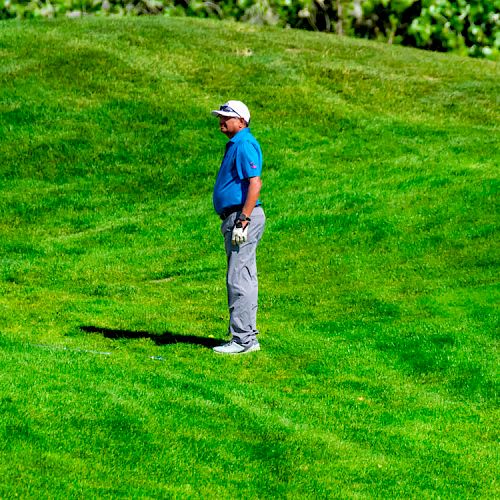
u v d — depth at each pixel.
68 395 19.97
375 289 33.75
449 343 26.86
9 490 15.65
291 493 17.17
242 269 25.19
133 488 16.45
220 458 18.28
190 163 52.53
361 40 74.44
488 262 35.72
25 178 50.69
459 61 70.19
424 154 51.72
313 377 24.39
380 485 17.95
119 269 38.09
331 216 42.97
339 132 56.00
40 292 33.12
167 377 22.70
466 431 21.19
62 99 58.78
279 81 62.72
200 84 61.91
